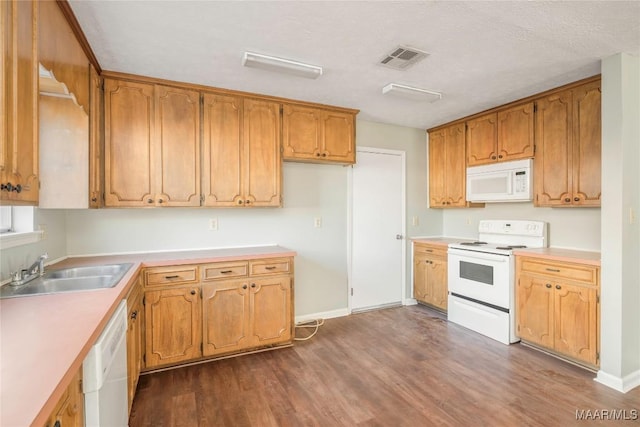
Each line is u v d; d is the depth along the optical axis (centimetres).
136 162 267
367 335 332
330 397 224
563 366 265
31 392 75
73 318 124
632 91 235
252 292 286
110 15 182
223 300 275
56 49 159
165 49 222
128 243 292
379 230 416
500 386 236
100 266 229
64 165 220
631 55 233
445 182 417
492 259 319
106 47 218
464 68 254
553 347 274
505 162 340
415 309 417
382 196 418
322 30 200
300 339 321
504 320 308
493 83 284
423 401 219
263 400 221
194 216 317
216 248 326
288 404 216
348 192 396
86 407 112
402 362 274
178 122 280
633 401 216
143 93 269
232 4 173
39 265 203
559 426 192
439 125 424
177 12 180
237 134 303
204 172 289
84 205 223
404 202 431
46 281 192
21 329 113
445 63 245
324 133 341
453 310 364
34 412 68
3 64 99
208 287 270
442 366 266
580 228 308
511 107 334
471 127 379
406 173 432
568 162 286
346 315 394
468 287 346
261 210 349
